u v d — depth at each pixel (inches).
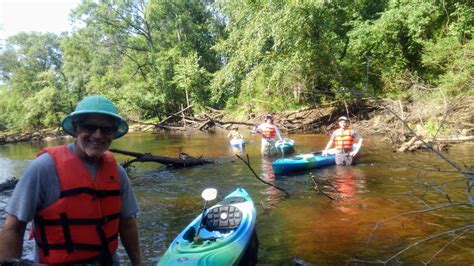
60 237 83.0
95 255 86.5
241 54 756.0
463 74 538.6
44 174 81.8
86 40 1451.8
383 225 230.7
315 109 811.4
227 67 827.4
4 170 551.8
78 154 87.5
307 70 744.3
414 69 728.3
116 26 1419.8
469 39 633.0
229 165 454.3
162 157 442.0
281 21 668.7
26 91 1713.8
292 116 830.5
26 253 207.0
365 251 196.5
